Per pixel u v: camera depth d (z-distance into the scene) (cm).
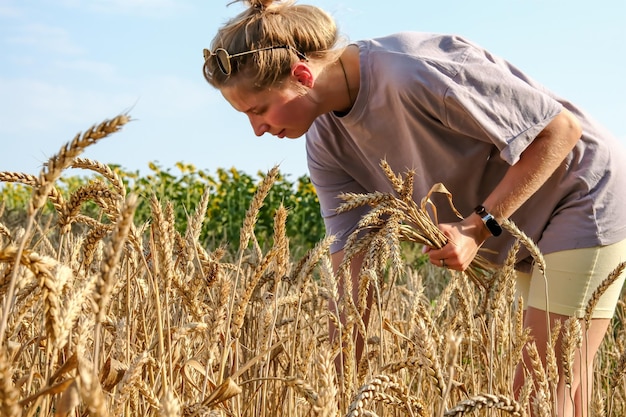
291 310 356
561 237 328
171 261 205
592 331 335
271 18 310
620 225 329
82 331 160
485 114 303
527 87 310
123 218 132
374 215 275
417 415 183
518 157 300
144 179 1307
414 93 312
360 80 328
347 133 365
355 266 372
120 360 220
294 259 915
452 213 358
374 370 314
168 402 132
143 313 238
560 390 327
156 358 227
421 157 336
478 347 302
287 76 314
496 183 344
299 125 330
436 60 312
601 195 326
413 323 270
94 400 125
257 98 317
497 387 272
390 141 341
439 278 784
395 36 334
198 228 265
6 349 194
